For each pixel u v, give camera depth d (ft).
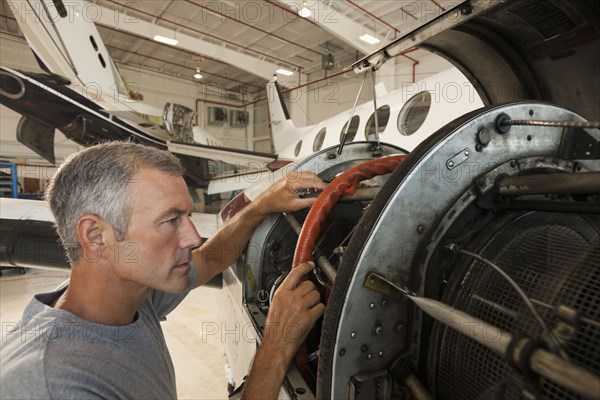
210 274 3.93
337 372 2.07
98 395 1.77
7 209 7.73
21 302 13.62
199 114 51.67
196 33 32.76
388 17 25.35
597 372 1.53
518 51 3.77
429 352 2.35
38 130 17.51
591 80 3.64
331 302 2.12
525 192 2.17
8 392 1.59
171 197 2.13
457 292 2.32
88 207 1.95
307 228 3.14
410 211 2.13
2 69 13.67
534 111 2.46
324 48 35.70
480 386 2.01
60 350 1.78
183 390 7.68
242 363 4.88
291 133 27.68
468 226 2.50
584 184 1.88
